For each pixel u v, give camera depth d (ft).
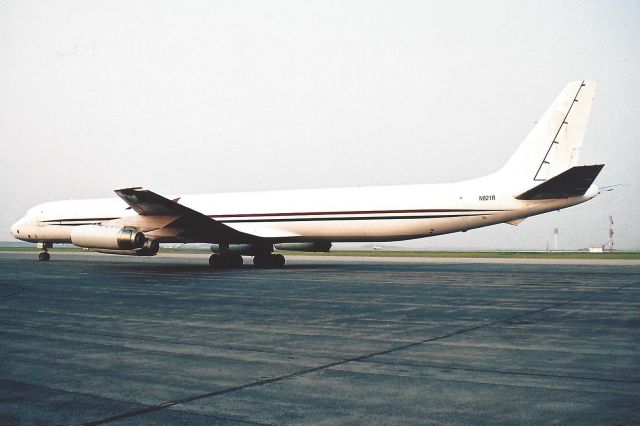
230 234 91.56
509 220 84.89
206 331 32.91
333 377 22.04
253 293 54.03
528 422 16.51
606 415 17.12
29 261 128.26
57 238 120.47
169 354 26.58
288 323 35.73
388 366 23.82
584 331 31.89
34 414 17.53
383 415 17.28
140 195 82.64
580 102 81.20
